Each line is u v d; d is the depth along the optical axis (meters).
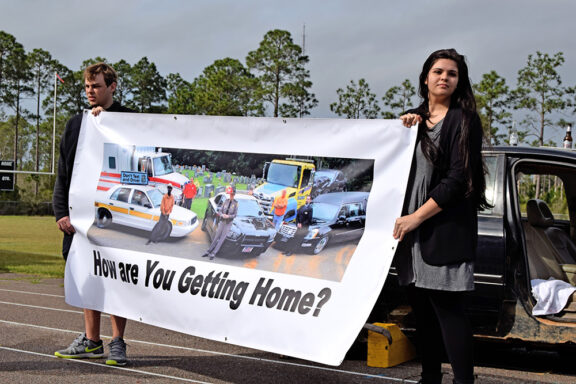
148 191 4.11
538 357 4.96
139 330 5.53
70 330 5.34
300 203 3.55
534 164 4.48
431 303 3.25
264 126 3.77
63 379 3.79
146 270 4.03
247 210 3.73
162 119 4.16
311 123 3.62
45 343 4.79
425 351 3.32
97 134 4.39
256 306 3.59
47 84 103.81
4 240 24.69
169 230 4.00
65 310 6.45
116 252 4.18
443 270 3.03
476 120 3.12
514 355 5.04
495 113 61.38
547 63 59.81
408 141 3.29
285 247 3.57
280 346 3.46
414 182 3.25
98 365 4.16
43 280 9.53
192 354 4.61
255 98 68.38
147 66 101.25
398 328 4.43
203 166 3.90
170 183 4.04
